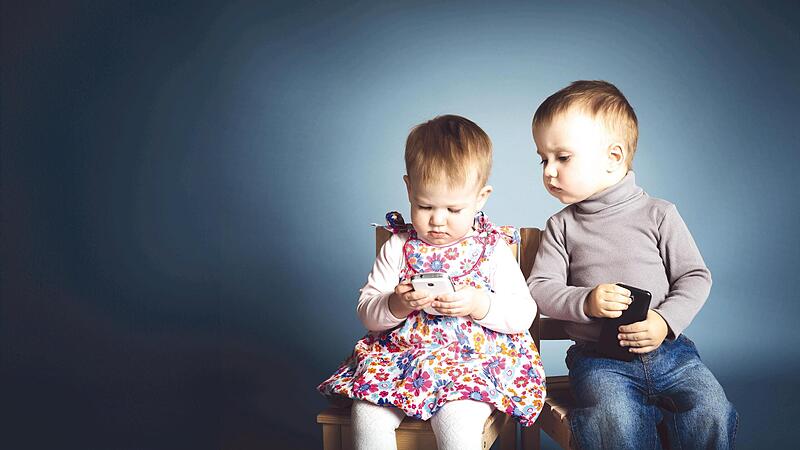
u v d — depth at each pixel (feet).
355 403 4.35
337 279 8.77
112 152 9.16
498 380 4.49
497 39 8.71
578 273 5.03
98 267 9.12
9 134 9.26
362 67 8.82
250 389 7.76
